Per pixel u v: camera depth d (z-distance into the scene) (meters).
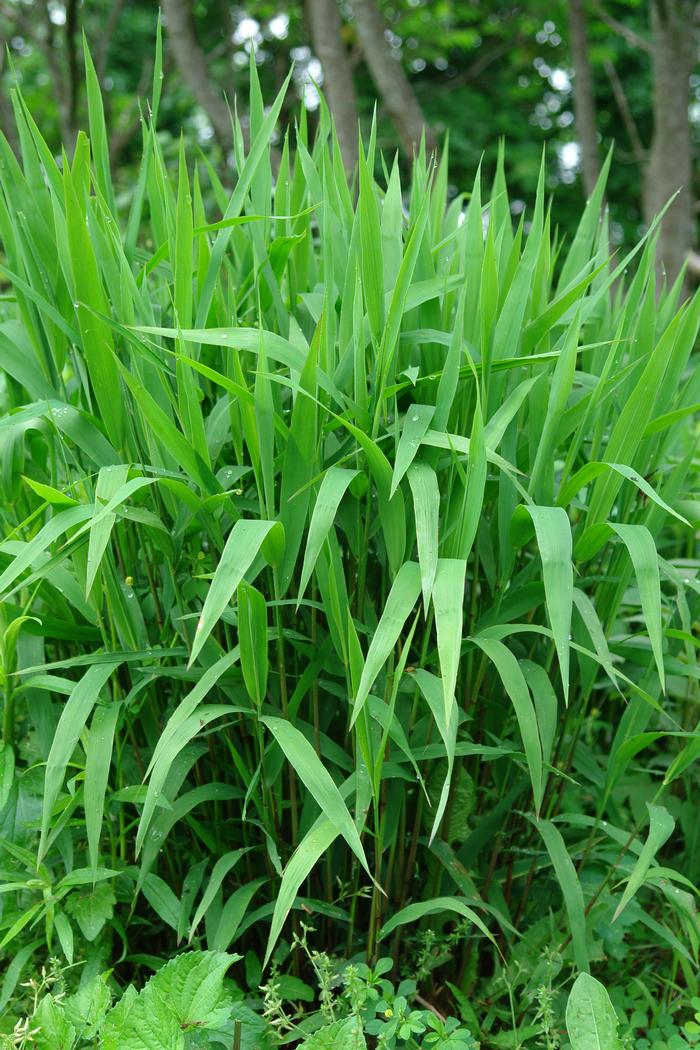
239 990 1.57
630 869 1.60
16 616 1.62
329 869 1.59
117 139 6.25
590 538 1.49
